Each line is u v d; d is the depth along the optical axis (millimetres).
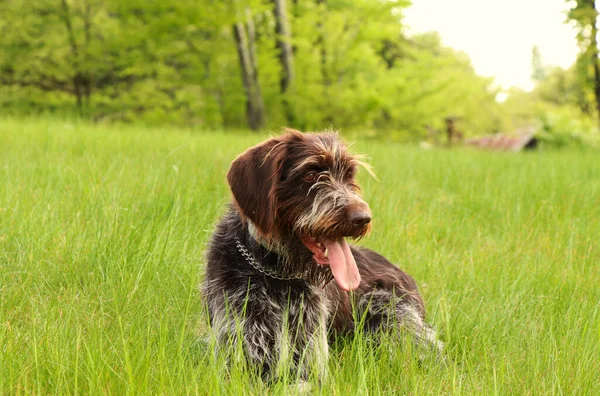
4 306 4570
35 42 28750
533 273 5906
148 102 27266
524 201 9047
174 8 22844
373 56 25969
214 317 4277
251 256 4262
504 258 6531
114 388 3572
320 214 4016
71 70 28594
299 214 4109
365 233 4074
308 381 4129
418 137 27766
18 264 5094
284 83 25094
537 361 4188
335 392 3711
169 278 5129
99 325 4180
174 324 4590
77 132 12781
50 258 5281
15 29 28953
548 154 17625
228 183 4199
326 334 4617
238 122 26109
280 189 4164
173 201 6371
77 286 5055
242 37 24109
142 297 4777
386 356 4426
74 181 7266
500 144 25250
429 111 26141
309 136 4383
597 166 12977
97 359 3695
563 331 4770
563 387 4035
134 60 24984
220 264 4332
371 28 24391
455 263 6301
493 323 4883
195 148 11383
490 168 11805
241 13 22797
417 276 6074
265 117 25234
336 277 4023
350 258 4145
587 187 10078
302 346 4270
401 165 11789
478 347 4629
